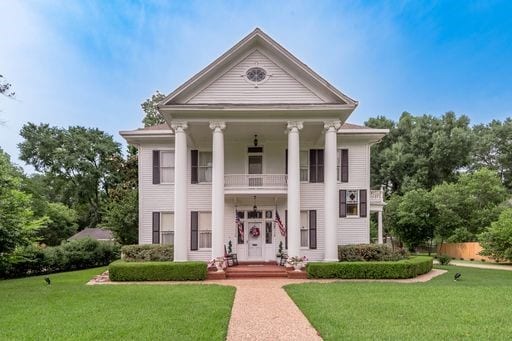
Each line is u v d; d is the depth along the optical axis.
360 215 22.97
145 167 23.17
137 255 20.55
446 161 55.19
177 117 19.70
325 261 19.03
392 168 56.66
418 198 38.59
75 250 26.27
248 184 22.36
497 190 41.88
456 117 59.22
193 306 10.97
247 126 20.55
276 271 18.53
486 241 30.48
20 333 8.15
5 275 22.08
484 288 14.24
